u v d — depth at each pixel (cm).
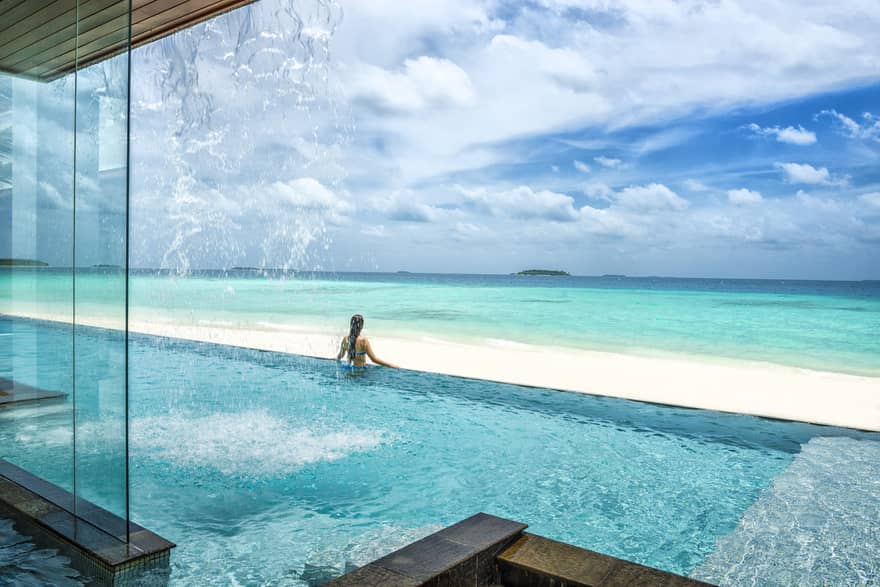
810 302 2753
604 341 1552
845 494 379
